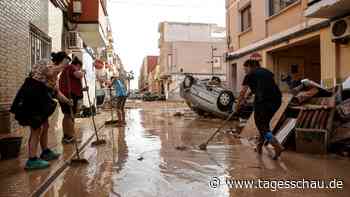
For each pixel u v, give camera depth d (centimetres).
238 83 1691
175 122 1287
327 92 768
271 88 596
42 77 493
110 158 582
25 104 471
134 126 1123
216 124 1201
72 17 1197
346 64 904
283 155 629
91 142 755
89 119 1296
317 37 1061
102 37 1387
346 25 880
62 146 662
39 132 487
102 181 438
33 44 789
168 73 5084
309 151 646
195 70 4866
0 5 579
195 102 1429
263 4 1390
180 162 555
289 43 1185
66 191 397
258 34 1448
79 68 724
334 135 668
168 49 5138
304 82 798
